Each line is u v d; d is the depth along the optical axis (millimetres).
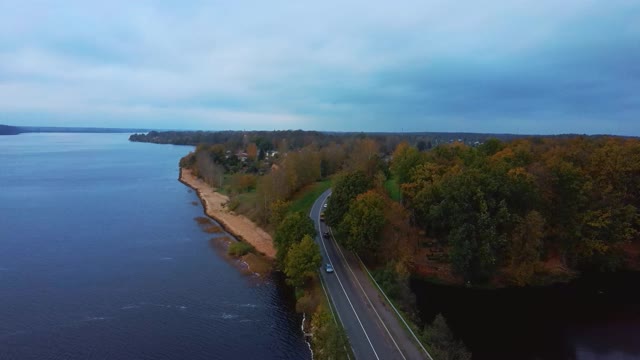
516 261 79188
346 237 83750
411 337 56594
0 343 61406
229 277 86188
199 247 104875
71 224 123438
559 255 87062
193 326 66750
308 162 152250
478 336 64500
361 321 60844
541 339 64062
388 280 71562
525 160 102375
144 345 61500
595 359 59500
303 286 75688
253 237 111125
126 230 118375
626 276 84688
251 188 165500
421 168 98062
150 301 75000
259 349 60812
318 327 59062
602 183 88562
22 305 72812
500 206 77188
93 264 92000
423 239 93000
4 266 90000
